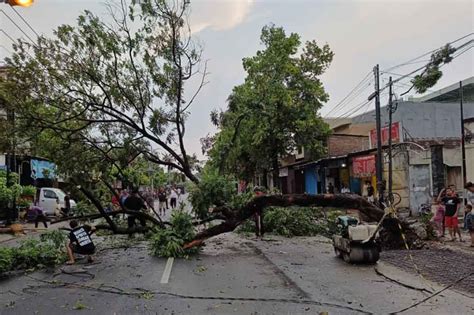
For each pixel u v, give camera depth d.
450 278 8.60
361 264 10.41
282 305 6.96
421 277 8.79
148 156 15.65
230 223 12.99
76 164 14.94
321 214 18.92
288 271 9.77
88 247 11.31
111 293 7.95
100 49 14.02
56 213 25.53
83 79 14.09
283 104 26.27
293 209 17.45
